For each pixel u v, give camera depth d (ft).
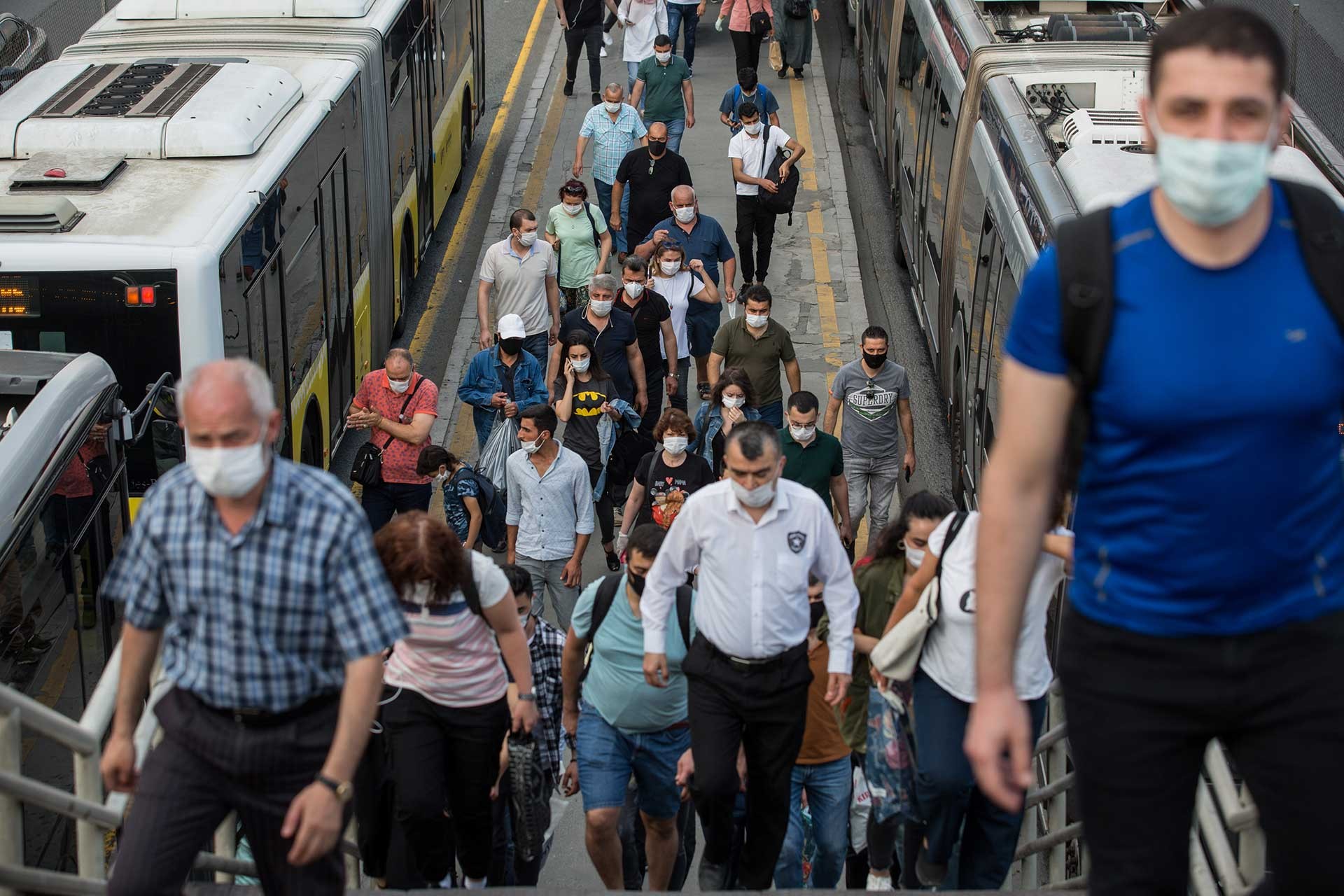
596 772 88.69
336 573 50.47
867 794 102.58
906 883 87.81
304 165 157.69
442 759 79.30
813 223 250.57
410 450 156.66
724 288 204.44
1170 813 36.76
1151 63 33.12
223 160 146.82
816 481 144.66
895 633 78.69
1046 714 95.04
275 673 51.70
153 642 52.90
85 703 101.19
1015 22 184.44
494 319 189.16
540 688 94.73
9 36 206.90
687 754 82.33
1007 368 35.24
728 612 76.48
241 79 160.25
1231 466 33.53
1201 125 32.07
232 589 50.55
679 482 140.15
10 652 87.15
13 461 90.79
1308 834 35.32
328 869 56.18
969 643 77.05
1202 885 67.87
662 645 79.05
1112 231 34.01
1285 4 287.28
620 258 221.25
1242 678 35.42
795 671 78.07
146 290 126.21
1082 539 36.50
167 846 53.26
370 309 192.03
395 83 203.82
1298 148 124.57
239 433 47.93
